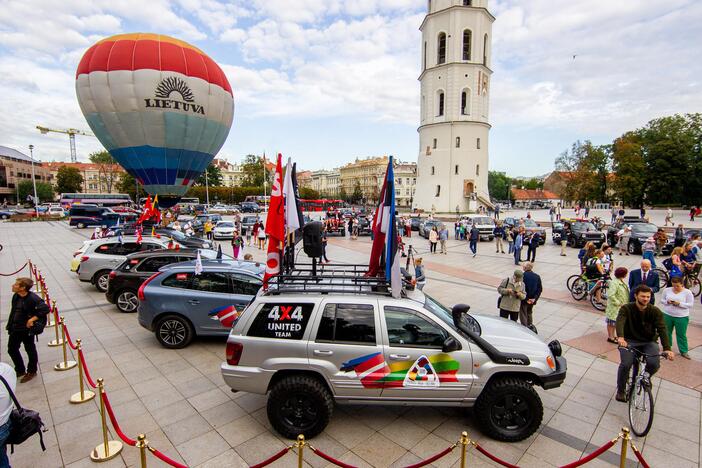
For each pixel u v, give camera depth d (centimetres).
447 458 425
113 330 834
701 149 4681
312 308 463
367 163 13175
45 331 828
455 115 5400
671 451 440
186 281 739
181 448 444
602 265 1008
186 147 1859
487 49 5472
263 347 455
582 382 603
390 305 464
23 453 438
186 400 549
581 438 462
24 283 595
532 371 447
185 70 1745
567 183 5559
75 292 1165
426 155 5738
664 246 1828
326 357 447
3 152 9481
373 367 444
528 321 769
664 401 546
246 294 738
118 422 494
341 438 457
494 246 2395
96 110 1723
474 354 447
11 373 336
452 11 5222
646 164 5022
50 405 536
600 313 969
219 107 1903
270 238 514
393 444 447
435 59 5509
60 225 4012
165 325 727
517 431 450
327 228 3100
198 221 3328
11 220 4591
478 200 5434
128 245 1182
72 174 9319
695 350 724
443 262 1766
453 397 450
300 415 458
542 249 2225
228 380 461
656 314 496
